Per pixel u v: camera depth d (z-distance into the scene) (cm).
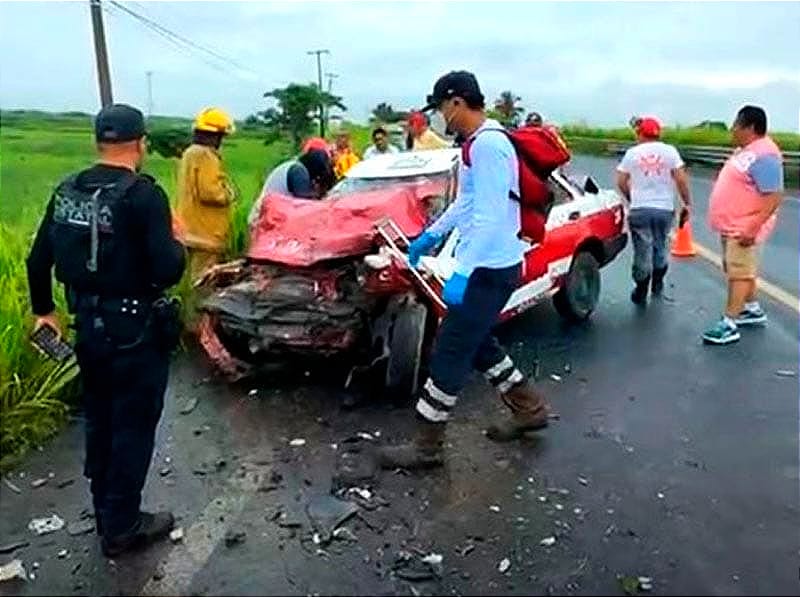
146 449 424
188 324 743
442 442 524
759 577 393
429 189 702
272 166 1309
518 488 485
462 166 513
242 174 1282
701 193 1975
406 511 461
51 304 439
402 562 411
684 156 2992
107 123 402
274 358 677
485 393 632
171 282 407
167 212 404
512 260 491
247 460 529
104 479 429
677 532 434
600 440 548
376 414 600
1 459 529
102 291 404
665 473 501
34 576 409
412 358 604
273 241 650
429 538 433
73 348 450
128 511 424
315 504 470
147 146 436
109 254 396
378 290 592
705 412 592
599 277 846
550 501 469
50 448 548
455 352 496
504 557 414
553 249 761
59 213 404
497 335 783
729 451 529
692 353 722
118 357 406
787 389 634
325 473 509
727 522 444
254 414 602
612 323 821
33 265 425
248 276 660
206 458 532
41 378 577
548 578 396
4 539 442
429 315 621
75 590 396
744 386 641
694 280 1009
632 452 530
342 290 618
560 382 655
